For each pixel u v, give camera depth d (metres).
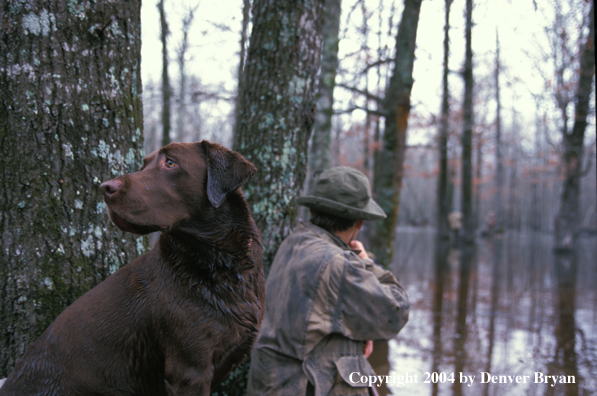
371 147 14.97
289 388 2.00
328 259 2.05
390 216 7.34
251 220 1.66
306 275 2.05
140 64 2.30
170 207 1.45
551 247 20.50
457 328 5.81
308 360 2.02
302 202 2.39
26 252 1.88
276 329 2.07
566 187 16.64
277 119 3.02
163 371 1.51
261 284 1.68
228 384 2.80
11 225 1.86
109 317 1.48
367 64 8.02
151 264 1.54
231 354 1.55
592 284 9.23
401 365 4.46
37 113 1.87
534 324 6.03
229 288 1.51
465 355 4.75
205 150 1.58
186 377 1.41
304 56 3.09
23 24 1.85
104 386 1.45
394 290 2.19
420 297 7.88
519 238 31.30
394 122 7.48
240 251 1.57
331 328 2.01
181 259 1.49
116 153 2.09
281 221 3.00
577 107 11.76
